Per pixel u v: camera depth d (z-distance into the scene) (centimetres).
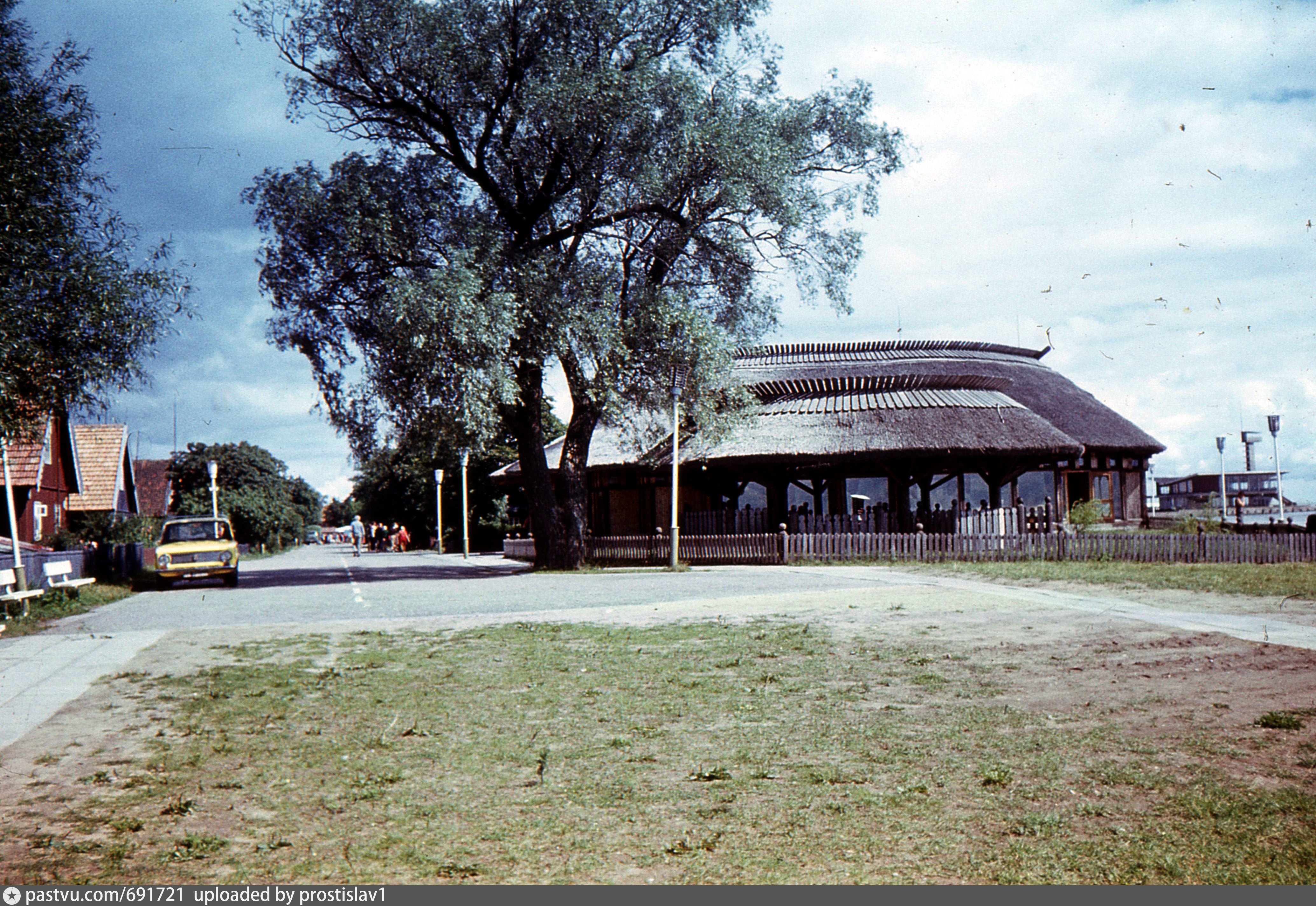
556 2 2522
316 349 2666
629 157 2617
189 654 1188
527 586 2266
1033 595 1675
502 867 455
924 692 833
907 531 3209
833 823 505
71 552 2528
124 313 1353
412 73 2581
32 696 924
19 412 1368
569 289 2584
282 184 2555
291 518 10912
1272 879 422
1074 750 630
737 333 3047
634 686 884
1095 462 4116
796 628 1277
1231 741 646
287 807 552
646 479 3950
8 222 1253
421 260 2589
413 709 810
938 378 3506
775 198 2648
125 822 528
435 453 2678
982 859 452
